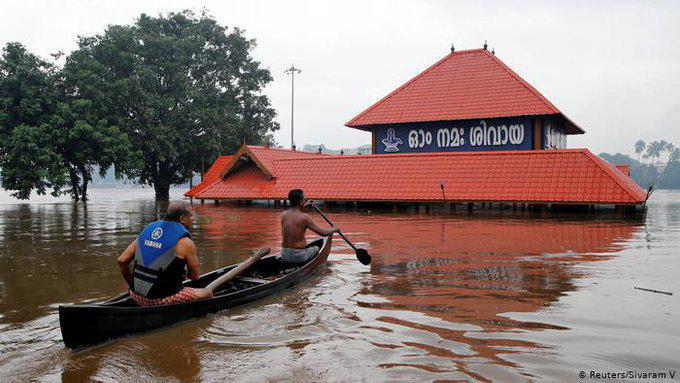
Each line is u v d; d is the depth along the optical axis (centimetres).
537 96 2828
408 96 3203
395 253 1133
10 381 456
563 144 3641
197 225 1820
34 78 3378
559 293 739
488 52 3275
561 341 530
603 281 819
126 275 650
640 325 582
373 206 2714
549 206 2641
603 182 2122
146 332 573
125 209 2875
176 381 448
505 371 453
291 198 920
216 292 745
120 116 3803
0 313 675
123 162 3572
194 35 4269
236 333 574
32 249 1247
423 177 2478
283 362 486
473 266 966
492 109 2867
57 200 4556
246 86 4525
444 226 1716
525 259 1039
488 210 2450
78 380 456
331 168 2797
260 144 4588
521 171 2311
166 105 3794
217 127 4212
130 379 455
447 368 462
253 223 1897
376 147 3167
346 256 1101
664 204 3534
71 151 3553
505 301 696
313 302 705
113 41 3900
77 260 1083
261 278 865
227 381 446
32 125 3353
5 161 3278
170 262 600
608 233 1487
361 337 553
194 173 4884
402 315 635
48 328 609
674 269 916
